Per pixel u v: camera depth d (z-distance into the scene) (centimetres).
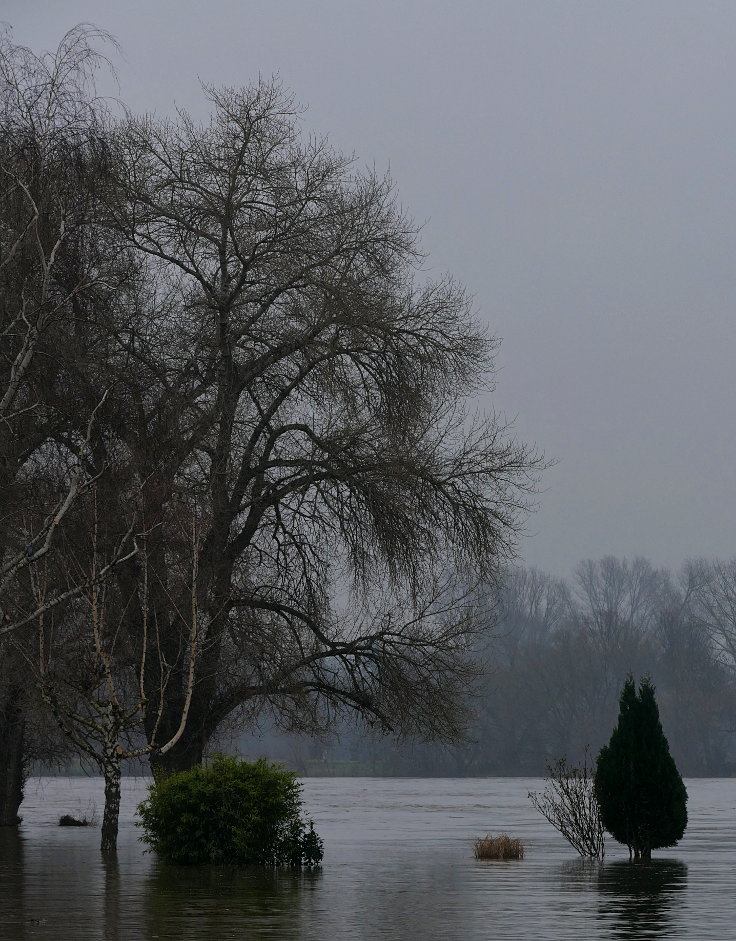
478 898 2719
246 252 4922
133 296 4484
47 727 4516
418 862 3644
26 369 3825
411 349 4903
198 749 4803
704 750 16988
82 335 4216
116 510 4000
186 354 4784
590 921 2342
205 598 4300
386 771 15738
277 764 3622
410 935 2164
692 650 17162
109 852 3819
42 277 3791
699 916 2416
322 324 4841
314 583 5100
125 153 4784
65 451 4300
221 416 4678
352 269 4956
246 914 2452
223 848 3497
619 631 17612
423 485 4891
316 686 5075
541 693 16175
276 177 5028
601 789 3784
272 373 5044
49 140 3925
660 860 3722
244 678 4862
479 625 5012
